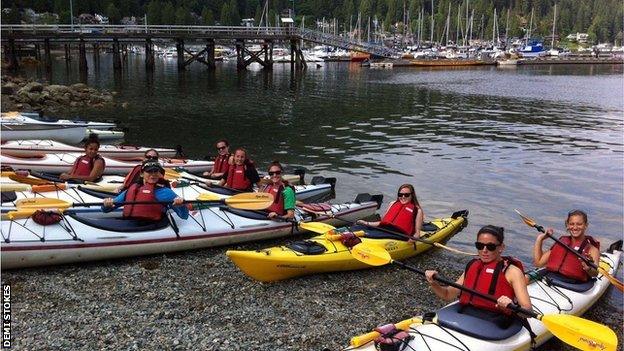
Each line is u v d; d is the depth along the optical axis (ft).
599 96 120.37
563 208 40.88
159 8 348.38
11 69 156.87
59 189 33.42
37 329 21.18
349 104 100.53
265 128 73.41
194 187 36.52
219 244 31.30
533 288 23.95
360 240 29.09
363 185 46.19
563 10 450.71
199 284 26.32
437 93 122.31
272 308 24.32
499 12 435.53
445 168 52.13
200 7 431.84
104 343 20.44
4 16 258.16
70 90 92.32
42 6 336.90
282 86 133.90
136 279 26.45
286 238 34.01
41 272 26.63
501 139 67.51
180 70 174.81
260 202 32.04
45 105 85.20
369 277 28.58
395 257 30.01
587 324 18.76
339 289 26.91
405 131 72.64
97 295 24.50
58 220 27.61
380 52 242.58
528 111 94.27
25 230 26.63
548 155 58.39
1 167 37.52
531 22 404.57
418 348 18.02
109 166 45.91
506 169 52.11
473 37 390.21
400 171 50.88
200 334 21.54
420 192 44.11
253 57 192.13
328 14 462.60
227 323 22.68
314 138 66.80
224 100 102.73
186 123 75.97
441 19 381.40
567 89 137.28
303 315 23.86
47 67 160.25
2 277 25.71
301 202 37.60
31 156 45.65
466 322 19.11
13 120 56.95
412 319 19.99
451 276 29.22
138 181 30.58
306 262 27.25
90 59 259.39
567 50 379.35
